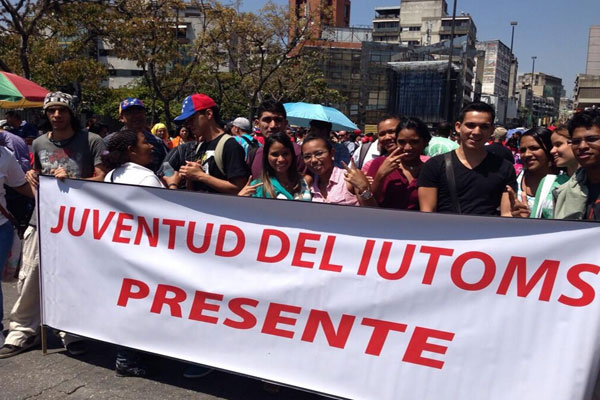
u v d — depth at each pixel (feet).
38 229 12.26
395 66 228.84
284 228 10.11
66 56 65.92
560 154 11.70
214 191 13.15
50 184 12.12
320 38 87.51
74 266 11.97
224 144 12.92
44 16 54.49
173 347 11.02
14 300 16.58
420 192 11.22
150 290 11.20
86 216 11.78
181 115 13.16
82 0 52.24
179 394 10.98
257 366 10.31
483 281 8.84
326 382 9.80
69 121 13.29
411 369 9.23
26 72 47.80
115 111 152.25
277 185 12.16
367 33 261.65
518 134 34.30
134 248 11.35
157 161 16.43
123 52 66.95
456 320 8.97
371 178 12.94
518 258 8.64
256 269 10.33
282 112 15.12
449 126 23.97
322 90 137.69
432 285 9.13
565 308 8.37
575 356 8.27
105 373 11.83
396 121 14.56
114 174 12.10
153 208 11.14
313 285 9.89
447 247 9.04
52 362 12.28
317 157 12.02
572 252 8.34
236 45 89.30
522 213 10.10
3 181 12.29
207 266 10.72
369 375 9.50
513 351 8.63
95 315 11.78
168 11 68.33
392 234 9.38
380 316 9.45
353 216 9.61
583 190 9.96
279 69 98.94
